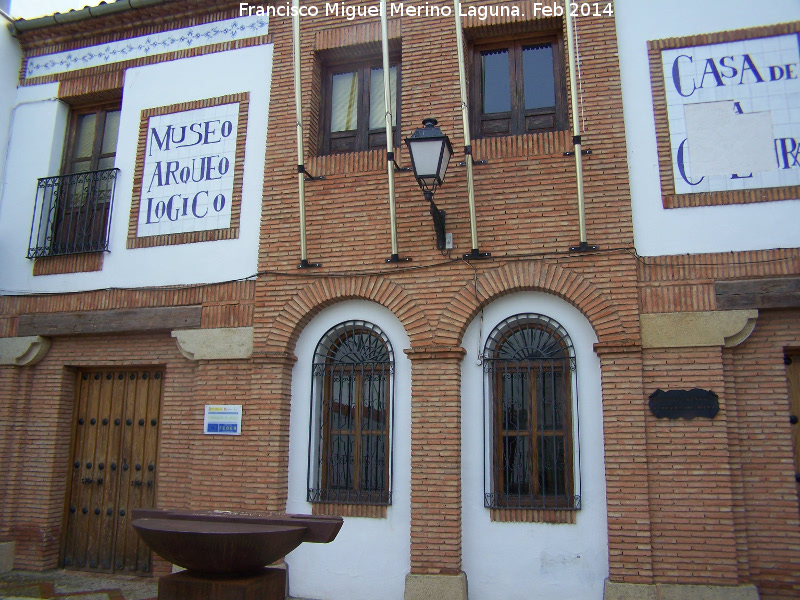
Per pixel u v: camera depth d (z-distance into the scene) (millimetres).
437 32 8852
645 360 7426
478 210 8180
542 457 7711
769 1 7969
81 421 9664
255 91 9430
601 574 7219
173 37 10031
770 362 7320
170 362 9180
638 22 8266
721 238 7535
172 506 8688
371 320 8453
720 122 7816
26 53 10812
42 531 9141
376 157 8680
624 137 7945
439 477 7664
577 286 7680
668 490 7102
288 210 8844
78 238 9875
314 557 8023
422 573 7500
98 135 10430
